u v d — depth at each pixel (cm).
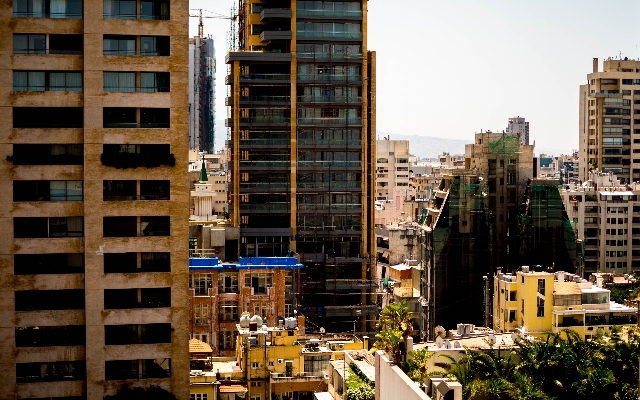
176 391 8938
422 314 18375
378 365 6419
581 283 14600
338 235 17750
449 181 18925
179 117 8956
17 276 8750
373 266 17950
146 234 8925
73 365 8869
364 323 17200
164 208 8931
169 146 8956
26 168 8775
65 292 8844
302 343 12094
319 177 17738
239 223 17438
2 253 8731
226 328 13525
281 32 17438
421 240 19688
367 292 17538
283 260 14188
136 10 8906
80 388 8850
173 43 8931
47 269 8819
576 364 9756
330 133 17788
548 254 18800
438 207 18900
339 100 17688
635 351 9919
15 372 8756
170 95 8944
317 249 17750
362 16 17725
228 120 17562
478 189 18062
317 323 17088
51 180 8812
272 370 11156
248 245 17275
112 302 8862
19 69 8775
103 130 8844
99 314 8825
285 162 17575
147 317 8894
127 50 8912
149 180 8919
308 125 17612
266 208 17488
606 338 12838
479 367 9669
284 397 11000
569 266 18862
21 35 8794
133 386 8875
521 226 18862
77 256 8862
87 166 8812
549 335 11569
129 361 8900
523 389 9144
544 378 9688
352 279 17488
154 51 8950
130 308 8875
